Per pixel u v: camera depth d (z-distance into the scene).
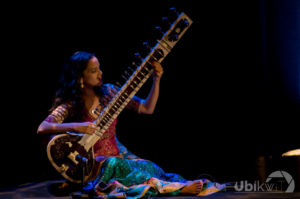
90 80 3.50
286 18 4.79
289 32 4.79
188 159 5.58
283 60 4.88
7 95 5.65
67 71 3.58
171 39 3.27
